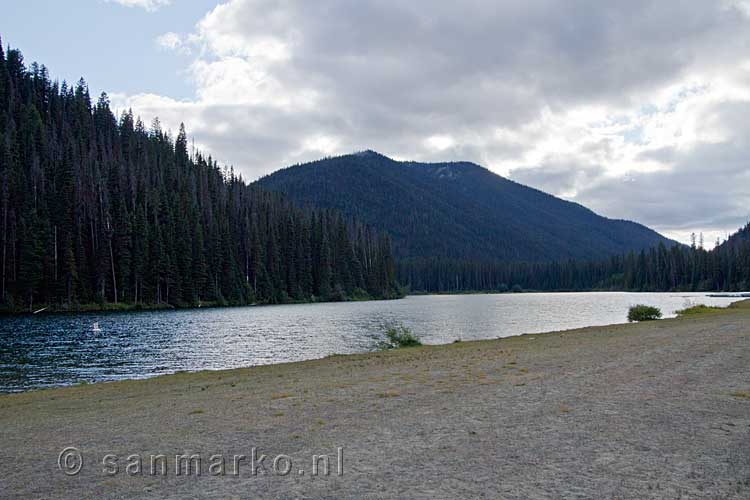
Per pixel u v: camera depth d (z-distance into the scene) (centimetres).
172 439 1019
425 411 1178
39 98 13288
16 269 7575
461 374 1728
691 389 1345
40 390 2122
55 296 7769
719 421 1030
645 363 1808
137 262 8694
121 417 1287
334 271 13188
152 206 9838
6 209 7800
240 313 7656
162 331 4891
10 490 754
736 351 2033
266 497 696
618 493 677
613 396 1280
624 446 879
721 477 730
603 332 3272
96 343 3975
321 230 13300
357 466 809
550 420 1063
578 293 19388
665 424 1013
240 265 11269
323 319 6425
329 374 1934
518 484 713
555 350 2347
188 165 14100
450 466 795
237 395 1537
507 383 1512
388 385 1562
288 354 3366
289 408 1275
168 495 718
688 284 16725
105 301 8150
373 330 4950
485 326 5225
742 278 15262
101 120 14062
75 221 8431
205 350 3575
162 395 1666
